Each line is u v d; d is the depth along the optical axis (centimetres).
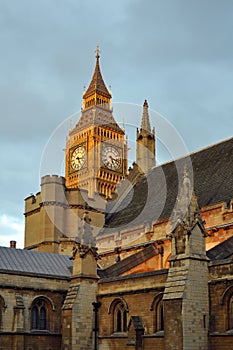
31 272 5409
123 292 4953
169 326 4178
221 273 4209
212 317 4188
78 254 5378
